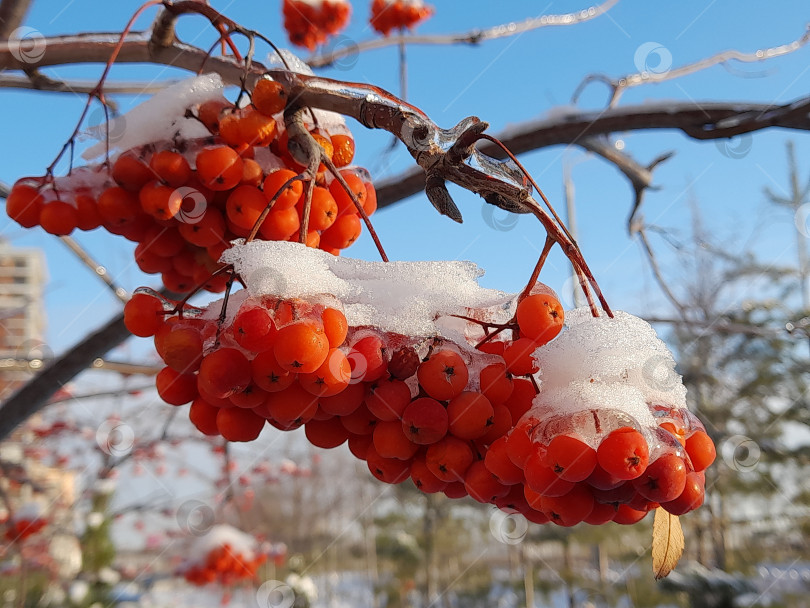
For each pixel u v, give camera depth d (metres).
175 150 0.17
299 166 0.18
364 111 0.16
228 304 0.14
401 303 0.14
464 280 0.14
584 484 0.13
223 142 0.17
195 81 0.17
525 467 0.12
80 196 0.18
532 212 0.14
